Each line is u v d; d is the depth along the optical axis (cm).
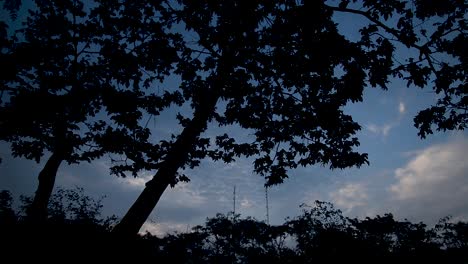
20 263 754
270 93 1415
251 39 1180
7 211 956
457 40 1073
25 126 1372
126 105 1508
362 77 1061
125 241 978
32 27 1655
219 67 1270
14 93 1324
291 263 2511
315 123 1311
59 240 853
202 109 1310
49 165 1602
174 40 1498
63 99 1420
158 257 1025
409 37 1083
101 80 1670
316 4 970
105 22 1583
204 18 1323
